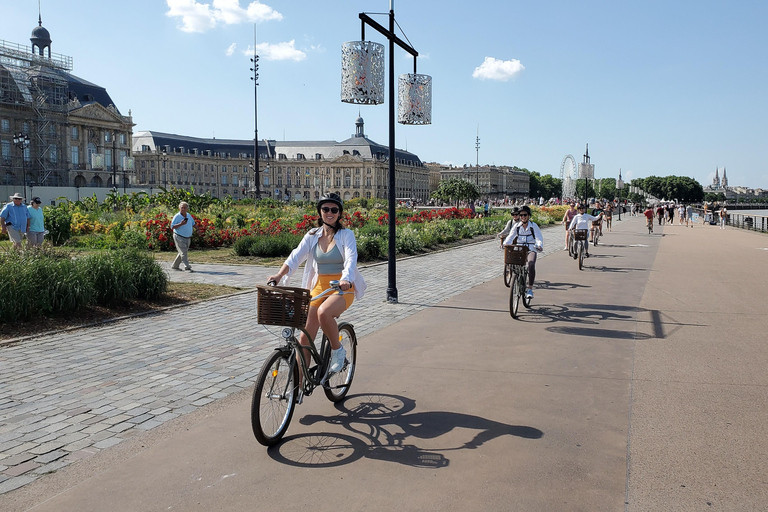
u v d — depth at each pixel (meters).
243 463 4.39
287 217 37.88
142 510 3.74
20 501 3.83
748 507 3.74
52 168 94.75
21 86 90.81
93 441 4.80
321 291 5.33
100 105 106.38
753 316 9.93
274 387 4.74
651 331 8.79
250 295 11.89
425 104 11.71
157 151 153.25
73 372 6.69
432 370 6.77
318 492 3.95
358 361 7.14
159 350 7.70
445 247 24.72
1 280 8.83
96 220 28.88
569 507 3.75
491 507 3.75
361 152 175.25
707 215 57.12
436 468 4.30
